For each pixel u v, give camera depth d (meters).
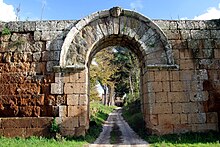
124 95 64.31
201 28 14.89
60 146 11.12
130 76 46.50
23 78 14.31
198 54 14.53
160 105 13.94
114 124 27.25
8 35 14.87
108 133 18.70
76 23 14.67
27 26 14.86
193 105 13.97
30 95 14.13
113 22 14.80
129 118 30.88
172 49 14.51
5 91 14.23
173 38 14.68
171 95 14.04
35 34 14.74
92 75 35.91
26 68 14.41
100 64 37.81
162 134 13.64
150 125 14.17
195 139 12.80
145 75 15.00
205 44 14.68
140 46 14.70
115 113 49.53
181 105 13.95
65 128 13.69
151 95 14.04
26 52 14.59
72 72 14.23
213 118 13.88
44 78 14.24
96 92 42.41
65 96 14.02
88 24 14.76
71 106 13.92
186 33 14.78
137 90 43.59
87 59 14.55
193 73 14.29
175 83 14.15
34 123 13.77
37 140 12.64
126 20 14.84
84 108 13.92
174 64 14.24
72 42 14.54
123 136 16.55
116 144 12.99
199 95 14.08
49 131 13.66
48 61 14.41
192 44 14.64
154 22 14.69
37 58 14.49
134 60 44.22
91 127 18.48
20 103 14.08
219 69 14.41
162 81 14.15
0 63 14.53
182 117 13.84
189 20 15.03
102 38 14.73
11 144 11.29
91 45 14.57
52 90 14.06
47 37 14.68
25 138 13.54
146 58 14.52
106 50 39.59
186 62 14.40
